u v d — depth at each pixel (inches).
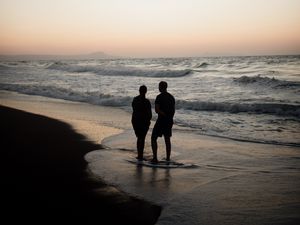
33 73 1854.1
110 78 1368.1
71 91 932.0
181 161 318.3
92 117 569.9
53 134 426.6
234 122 519.8
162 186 247.8
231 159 323.3
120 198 224.2
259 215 192.2
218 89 893.2
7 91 1058.1
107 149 357.7
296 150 355.6
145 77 1382.9
